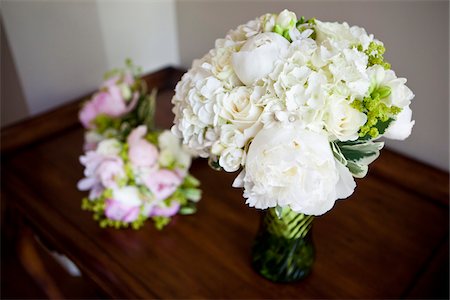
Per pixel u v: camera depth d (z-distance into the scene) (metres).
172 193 0.79
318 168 0.43
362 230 0.77
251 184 0.46
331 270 0.70
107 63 1.28
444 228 0.77
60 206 0.86
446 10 0.71
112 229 0.80
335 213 0.81
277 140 0.41
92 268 0.73
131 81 0.97
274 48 0.43
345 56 0.42
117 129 0.90
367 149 0.47
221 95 0.44
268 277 0.69
